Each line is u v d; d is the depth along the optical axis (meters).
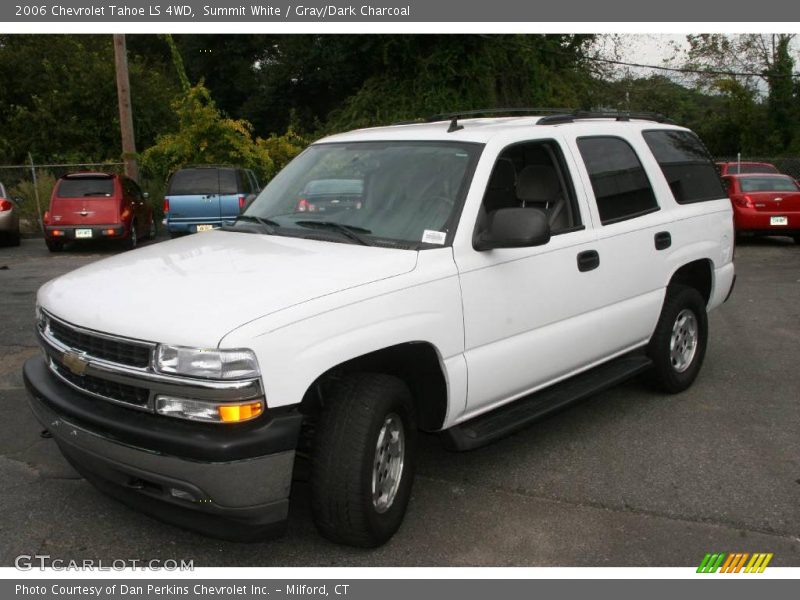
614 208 4.97
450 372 3.79
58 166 21.38
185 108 22.44
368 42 22.61
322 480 3.36
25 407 5.45
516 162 4.73
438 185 4.08
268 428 3.05
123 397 3.23
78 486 4.22
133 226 16.19
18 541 3.65
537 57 24.94
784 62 39.00
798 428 5.17
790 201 15.55
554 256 4.38
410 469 3.73
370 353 3.51
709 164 6.21
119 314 3.23
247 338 2.99
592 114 5.31
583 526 3.83
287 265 3.54
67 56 30.11
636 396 5.84
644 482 4.33
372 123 23.17
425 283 3.65
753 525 3.84
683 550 3.61
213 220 16.16
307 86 40.28
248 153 22.78
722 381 6.23
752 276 11.70
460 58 22.55
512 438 4.99
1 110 29.98
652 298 5.29
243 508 3.08
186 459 3.03
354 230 4.02
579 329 4.61
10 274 11.93
